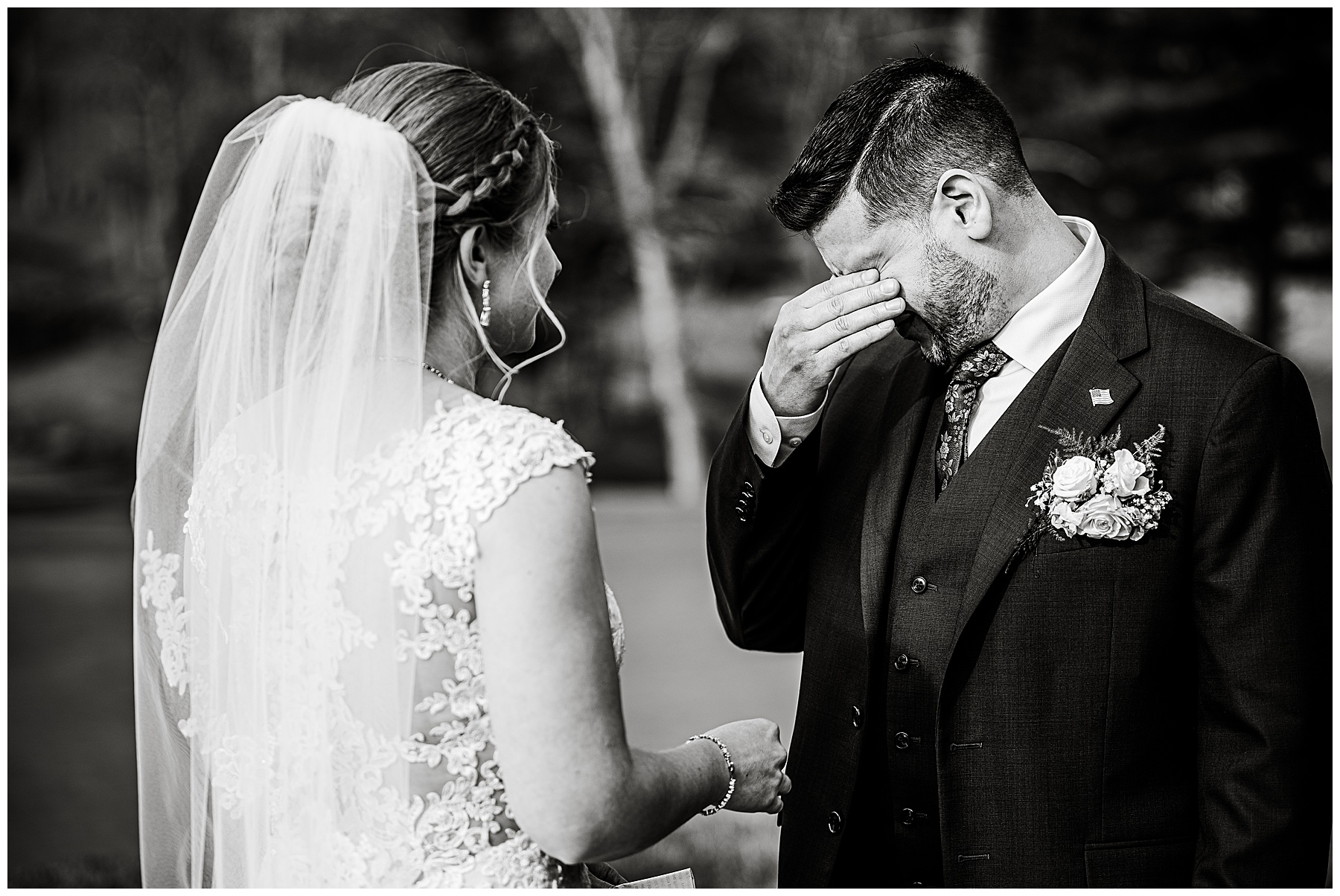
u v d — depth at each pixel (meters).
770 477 2.19
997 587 2.00
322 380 1.61
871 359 2.42
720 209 21.45
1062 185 19.16
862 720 2.13
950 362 2.14
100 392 22.39
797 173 2.10
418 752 1.55
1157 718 1.96
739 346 23.97
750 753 1.76
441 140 1.65
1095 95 18.72
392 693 1.55
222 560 1.70
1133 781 1.95
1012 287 2.06
